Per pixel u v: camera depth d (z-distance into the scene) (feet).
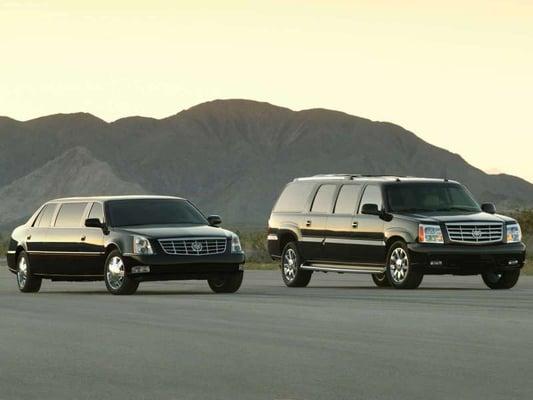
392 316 118.52
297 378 76.28
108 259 162.81
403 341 95.96
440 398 68.23
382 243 170.30
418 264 165.58
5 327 110.63
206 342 96.68
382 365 81.76
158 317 119.85
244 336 100.89
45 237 172.96
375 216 172.14
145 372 79.51
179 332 104.73
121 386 73.46
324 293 160.15
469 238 167.02
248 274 234.58
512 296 150.61
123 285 160.15
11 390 72.13
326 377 76.54
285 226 185.98
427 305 133.90
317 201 181.98
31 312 127.95
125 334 103.55
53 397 69.51
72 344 96.17
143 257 158.20
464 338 97.91
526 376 76.33
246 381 75.20
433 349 90.43
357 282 197.67
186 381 75.41
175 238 159.63
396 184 173.47
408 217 168.14
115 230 163.43
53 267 171.32
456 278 208.85
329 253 177.99
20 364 84.07
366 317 117.60
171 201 172.04
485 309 127.44
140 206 168.96
